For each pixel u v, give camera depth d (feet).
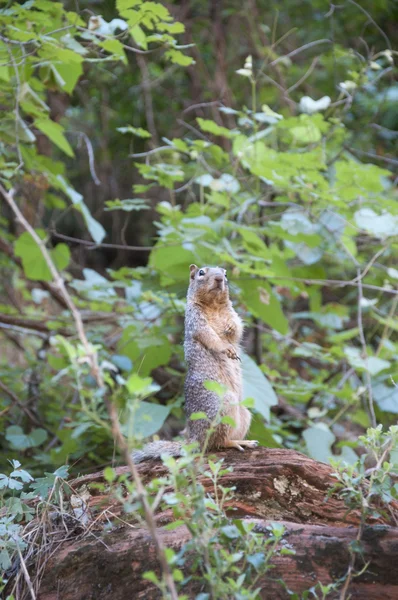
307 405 48.80
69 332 47.01
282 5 63.98
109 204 41.98
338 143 52.70
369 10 61.16
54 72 35.58
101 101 63.93
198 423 26.84
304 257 44.21
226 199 43.37
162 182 43.01
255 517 22.95
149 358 41.42
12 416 46.78
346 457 37.55
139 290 44.11
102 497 24.77
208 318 29.58
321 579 20.04
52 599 21.80
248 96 63.57
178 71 63.52
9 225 57.52
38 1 35.19
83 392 17.63
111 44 34.81
